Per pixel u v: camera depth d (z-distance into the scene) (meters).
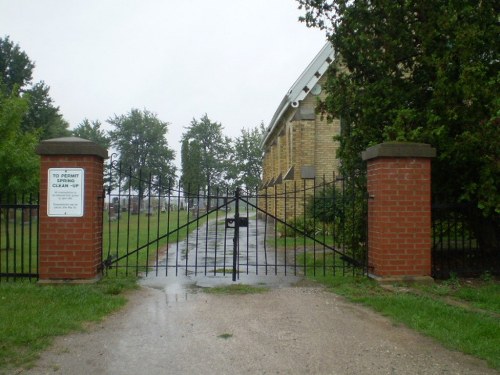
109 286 7.47
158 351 4.82
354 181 9.63
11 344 4.88
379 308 6.43
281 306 6.62
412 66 9.37
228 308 6.49
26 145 13.91
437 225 9.83
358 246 9.47
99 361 4.54
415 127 8.79
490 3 8.55
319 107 10.49
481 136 7.67
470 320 5.82
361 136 9.55
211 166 82.75
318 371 4.34
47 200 7.66
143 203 42.09
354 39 9.11
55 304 6.43
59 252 7.66
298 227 16.66
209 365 4.46
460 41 7.93
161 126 83.75
